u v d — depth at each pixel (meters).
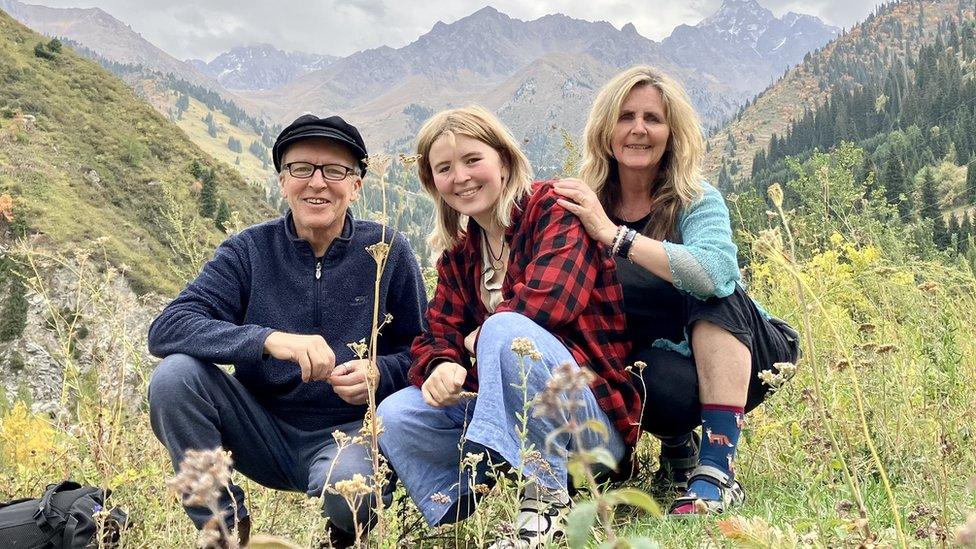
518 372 2.73
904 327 4.23
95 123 121.00
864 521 1.76
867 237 6.12
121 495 3.25
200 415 3.06
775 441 3.47
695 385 3.24
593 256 3.12
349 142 3.26
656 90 3.36
